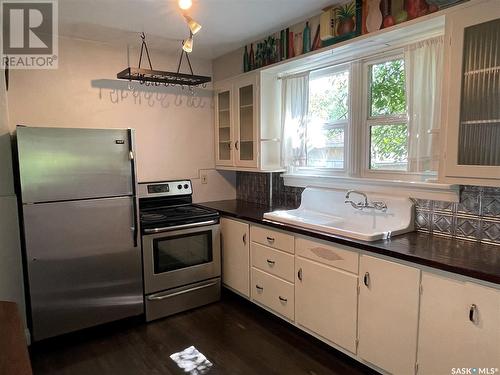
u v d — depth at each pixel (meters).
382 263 1.92
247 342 2.54
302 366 2.24
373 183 2.52
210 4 2.42
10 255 2.40
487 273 1.51
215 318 2.92
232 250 3.13
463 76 1.75
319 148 3.01
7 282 2.40
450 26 1.78
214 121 3.84
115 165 2.63
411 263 1.79
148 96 3.43
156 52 3.45
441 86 1.98
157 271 2.88
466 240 2.05
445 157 1.85
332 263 2.21
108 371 2.23
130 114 3.34
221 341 2.56
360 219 2.59
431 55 2.10
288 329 2.71
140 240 2.79
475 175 1.74
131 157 2.68
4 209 2.37
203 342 2.55
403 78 2.34
